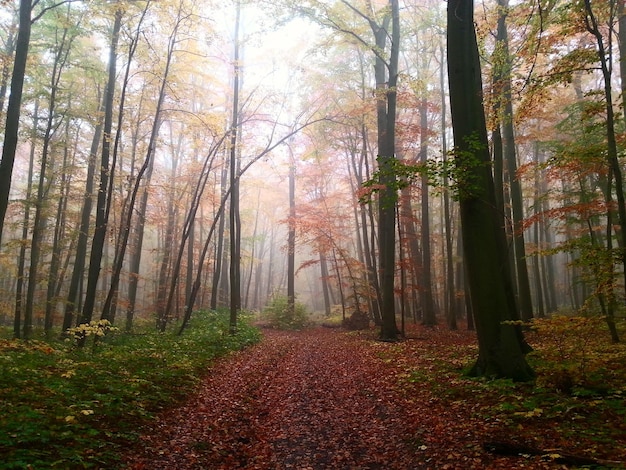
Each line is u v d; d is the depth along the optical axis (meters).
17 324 15.84
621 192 7.93
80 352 10.02
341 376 10.20
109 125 14.84
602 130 13.16
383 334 16.31
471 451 4.88
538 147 18.81
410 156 24.95
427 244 22.22
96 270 13.36
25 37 11.24
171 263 27.69
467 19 8.66
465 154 7.57
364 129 22.17
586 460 4.14
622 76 14.15
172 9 14.09
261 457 5.46
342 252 24.36
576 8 8.62
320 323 29.33
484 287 7.93
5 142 10.70
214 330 16.55
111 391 6.61
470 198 8.10
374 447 5.57
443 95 21.66
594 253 7.86
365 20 18.86
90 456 4.47
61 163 23.58
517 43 13.05
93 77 16.61
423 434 5.67
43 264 20.08
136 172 24.91
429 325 21.69
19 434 4.36
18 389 5.91
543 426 5.25
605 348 9.04
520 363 7.57
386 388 8.41
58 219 20.05
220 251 26.73
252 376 10.05
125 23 13.62
